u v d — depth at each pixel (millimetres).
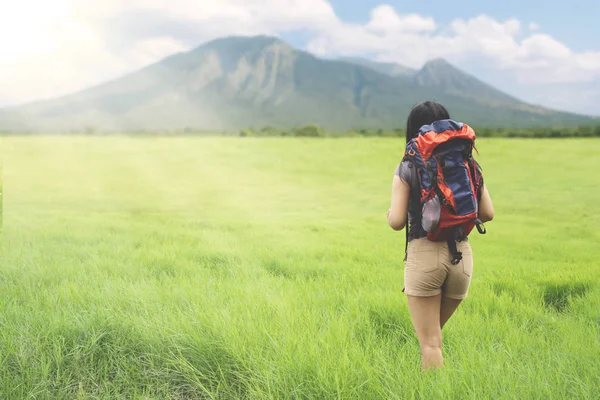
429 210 2799
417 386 2820
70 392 3137
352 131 114750
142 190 33906
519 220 19062
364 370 3045
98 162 49531
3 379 3098
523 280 6598
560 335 4113
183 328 3707
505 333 4039
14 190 32406
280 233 13102
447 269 2955
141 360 3516
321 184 37656
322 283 6031
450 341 3797
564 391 2729
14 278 5688
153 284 5277
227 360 3355
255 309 4238
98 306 4172
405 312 4383
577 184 30906
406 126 3260
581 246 12156
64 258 7035
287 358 3172
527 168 39344
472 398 2605
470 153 2941
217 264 7379
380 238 13062
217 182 38875
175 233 11172
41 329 3734
